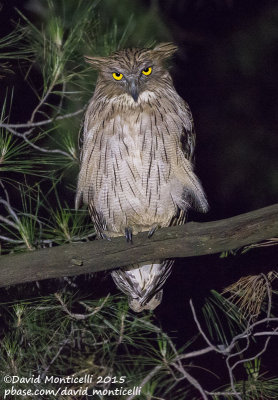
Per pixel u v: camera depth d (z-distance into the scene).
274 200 15.47
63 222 9.20
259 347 12.34
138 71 9.55
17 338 9.41
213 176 15.80
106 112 9.48
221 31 16.67
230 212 15.50
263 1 16.67
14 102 12.88
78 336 9.72
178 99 9.83
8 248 9.47
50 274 8.02
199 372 12.86
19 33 11.21
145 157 9.34
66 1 9.79
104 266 8.01
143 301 9.73
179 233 7.69
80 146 9.88
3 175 10.79
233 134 16.36
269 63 16.69
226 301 9.32
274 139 16.23
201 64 16.73
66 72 9.97
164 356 9.30
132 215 9.76
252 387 9.23
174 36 15.33
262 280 9.23
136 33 10.52
